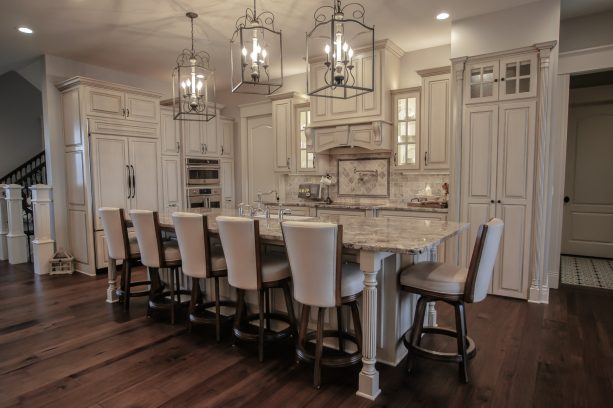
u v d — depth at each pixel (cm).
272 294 294
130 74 579
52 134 489
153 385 225
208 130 616
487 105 376
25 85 852
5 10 360
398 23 400
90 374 238
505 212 372
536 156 356
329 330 253
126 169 497
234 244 244
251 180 619
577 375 231
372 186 521
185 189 579
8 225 556
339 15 229
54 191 493
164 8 360
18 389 222
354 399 210
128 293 351
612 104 531
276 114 566
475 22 382
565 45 403
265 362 251
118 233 345
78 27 402
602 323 310
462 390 217
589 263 521
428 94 434
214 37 434
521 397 210
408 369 236
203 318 290
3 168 829
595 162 548
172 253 315
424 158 441
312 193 552
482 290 223
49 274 484
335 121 486
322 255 205
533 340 279
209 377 233
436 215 412
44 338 291
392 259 239
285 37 435
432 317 298
